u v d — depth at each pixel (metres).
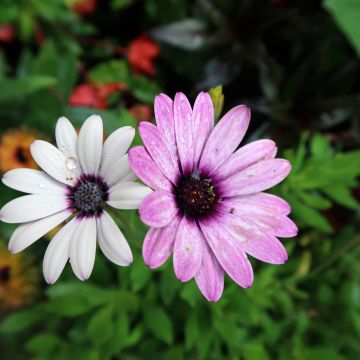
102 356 0.24
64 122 0.15
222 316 0.23
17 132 0.27
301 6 0.35
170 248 0.14
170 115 0.14
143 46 0.33
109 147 0.15
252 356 0.24
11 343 0.31
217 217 0.15
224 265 0.15
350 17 0.31
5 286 0.29
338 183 0.24
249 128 0.32
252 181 0.16
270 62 0.31
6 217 0.15
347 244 0.26
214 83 0.31
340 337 0.27
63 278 0.27
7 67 0.34
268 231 0.15
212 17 0.32
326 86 0.32
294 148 0.30
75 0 0.34
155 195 0.14
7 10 0.32
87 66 0.37
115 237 0.14
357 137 0.31
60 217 0.15
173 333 0.26
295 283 0.27
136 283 0.21
